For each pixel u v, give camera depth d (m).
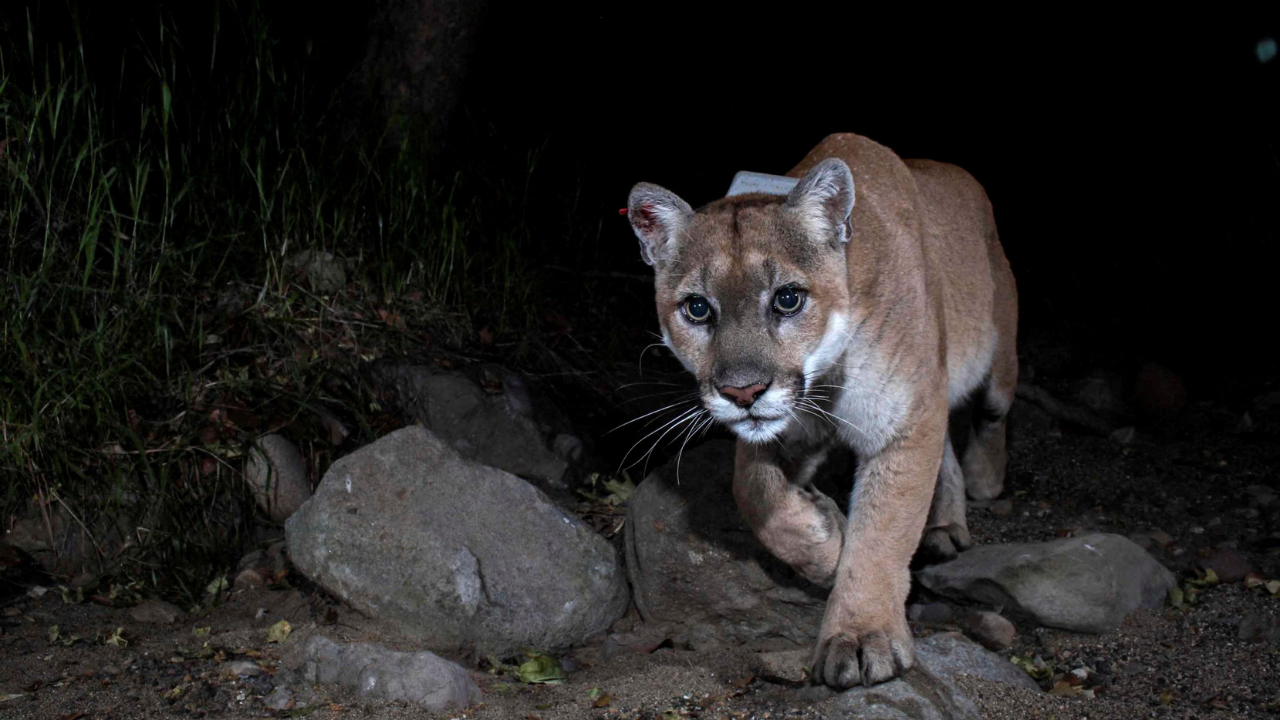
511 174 2.41
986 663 1.26
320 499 1.42
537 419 1.78
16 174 1.70
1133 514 1.67
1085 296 2.48
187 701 1.22
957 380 1.51
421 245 1.99
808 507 1.31
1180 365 2.18
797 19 3.17
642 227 1.28
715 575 1.39
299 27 2.40
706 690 1.25
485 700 1.23
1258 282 2.34
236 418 1.65
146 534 1.54
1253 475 1.76
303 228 1.96
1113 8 3.01
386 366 1.82
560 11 2.96
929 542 1.51
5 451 1.52
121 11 2.23
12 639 1.35
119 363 1.64
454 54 2.10
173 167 1.96
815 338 1.21
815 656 1.24
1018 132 3.03
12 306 1.63
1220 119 2.82
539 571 1.39
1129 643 1.34
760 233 1.21
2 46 1.93
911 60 3.16
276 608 1.44
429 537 1.38
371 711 1.19
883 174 1.37
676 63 3.05
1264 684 1.24
